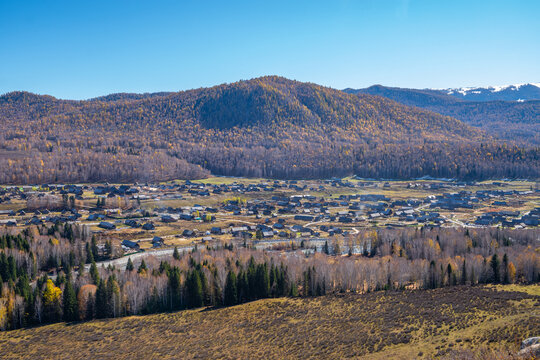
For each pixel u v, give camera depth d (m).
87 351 114.12
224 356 105.44
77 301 140.62
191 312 141.12
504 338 93.75
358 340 105.62
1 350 116.44
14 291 145.00
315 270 150.88
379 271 152.25
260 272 151.12
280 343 109.88
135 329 127.81
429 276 149.88
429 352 93.19
